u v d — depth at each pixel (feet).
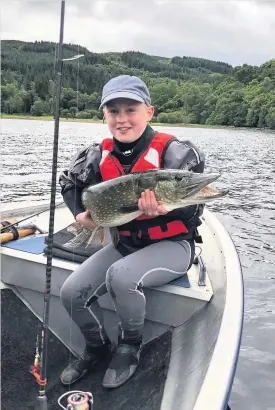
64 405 6.55
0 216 11.58
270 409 10.44
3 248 8.98
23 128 90.84
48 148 66.59
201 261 8.36
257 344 13.23
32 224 10.11
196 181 6.41
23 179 40.98
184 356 6.81
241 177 51.37
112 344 7.81
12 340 8.20
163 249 7.10
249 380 11.51
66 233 9.93
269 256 21.66
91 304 7.17
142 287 6.89
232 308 7.02
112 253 7.35
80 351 8.23
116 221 6.88
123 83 7.01
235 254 9.66
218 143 100.32
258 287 17.58
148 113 7.29
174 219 7.16
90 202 6.93
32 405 6.86
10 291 8.83
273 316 15.02
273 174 54.90
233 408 10.43
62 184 7.71
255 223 28.76
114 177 7.26
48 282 6.00
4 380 7.34
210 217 13.08
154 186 6.47
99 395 6.80
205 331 6.89
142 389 6.76
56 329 8.46
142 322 6.97
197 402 5.00
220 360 5.75
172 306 7.64
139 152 7.20
